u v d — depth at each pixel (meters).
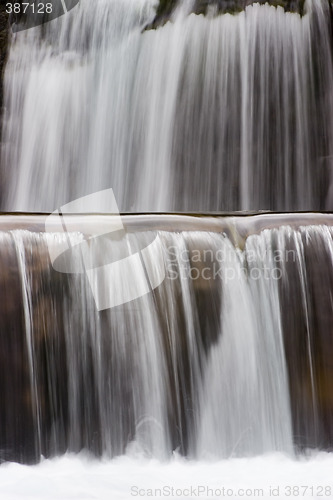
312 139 10.77
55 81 11.52
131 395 6.69
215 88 10.63
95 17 11.37
